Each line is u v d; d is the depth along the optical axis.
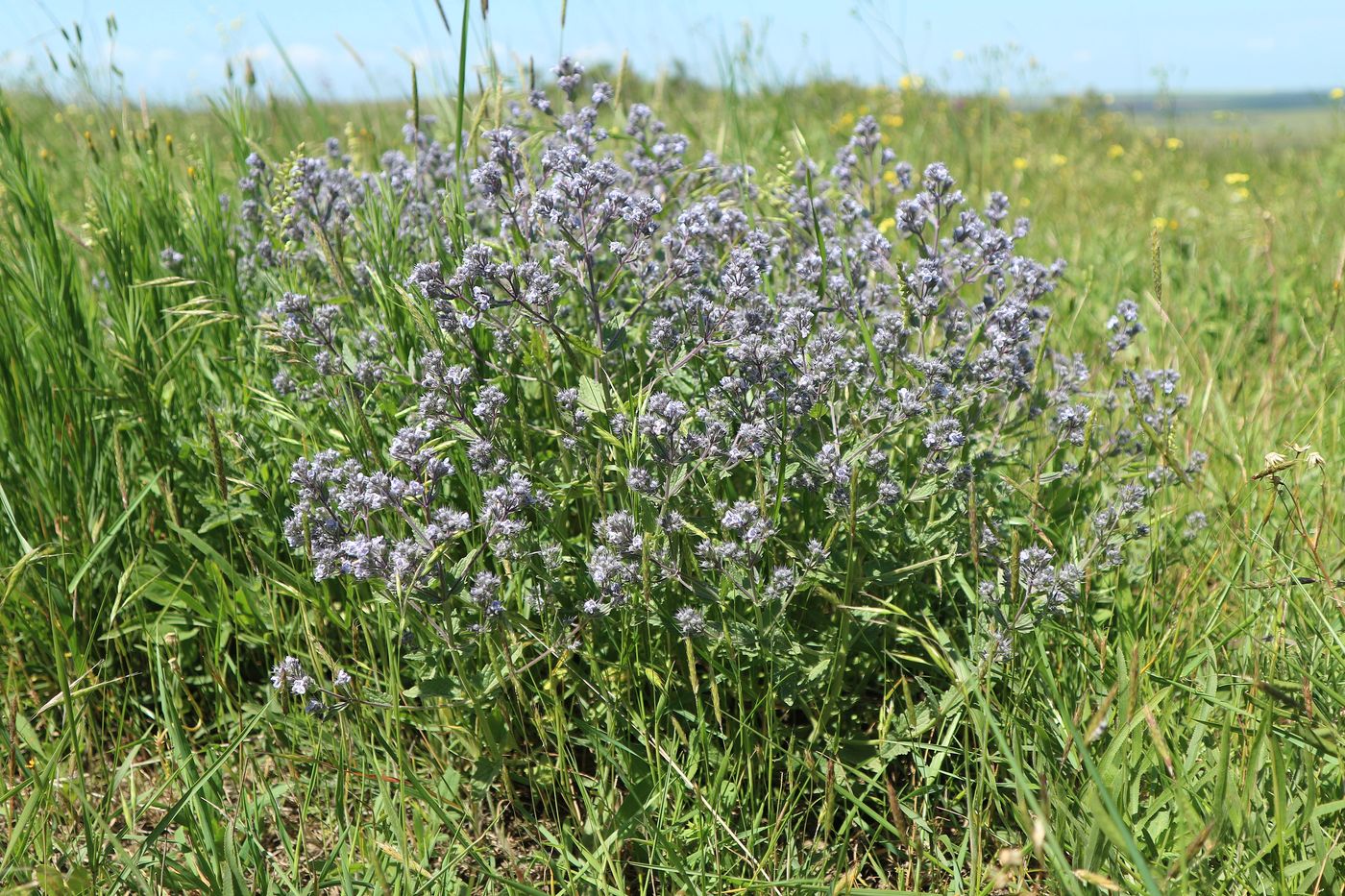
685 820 2.13
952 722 2.32
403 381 2.54
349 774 2.29
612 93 3.15
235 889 1.94
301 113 5.39
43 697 2.68
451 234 2.75
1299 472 3.22
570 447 2.41
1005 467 2.94
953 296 2.82
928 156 7.68
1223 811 1.73
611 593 2.18
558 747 2.18
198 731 2.52
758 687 2.42
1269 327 4.62
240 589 2.57
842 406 2.49
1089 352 4.02
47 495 2.82
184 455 2.89
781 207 3.42
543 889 2.09
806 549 2.40
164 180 3.55
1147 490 2.70
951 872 2.00
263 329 2.68
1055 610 2.21
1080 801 1.91
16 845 1.92
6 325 2.87
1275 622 2.32
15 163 3.09
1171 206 7.57
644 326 2.77
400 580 1.94
